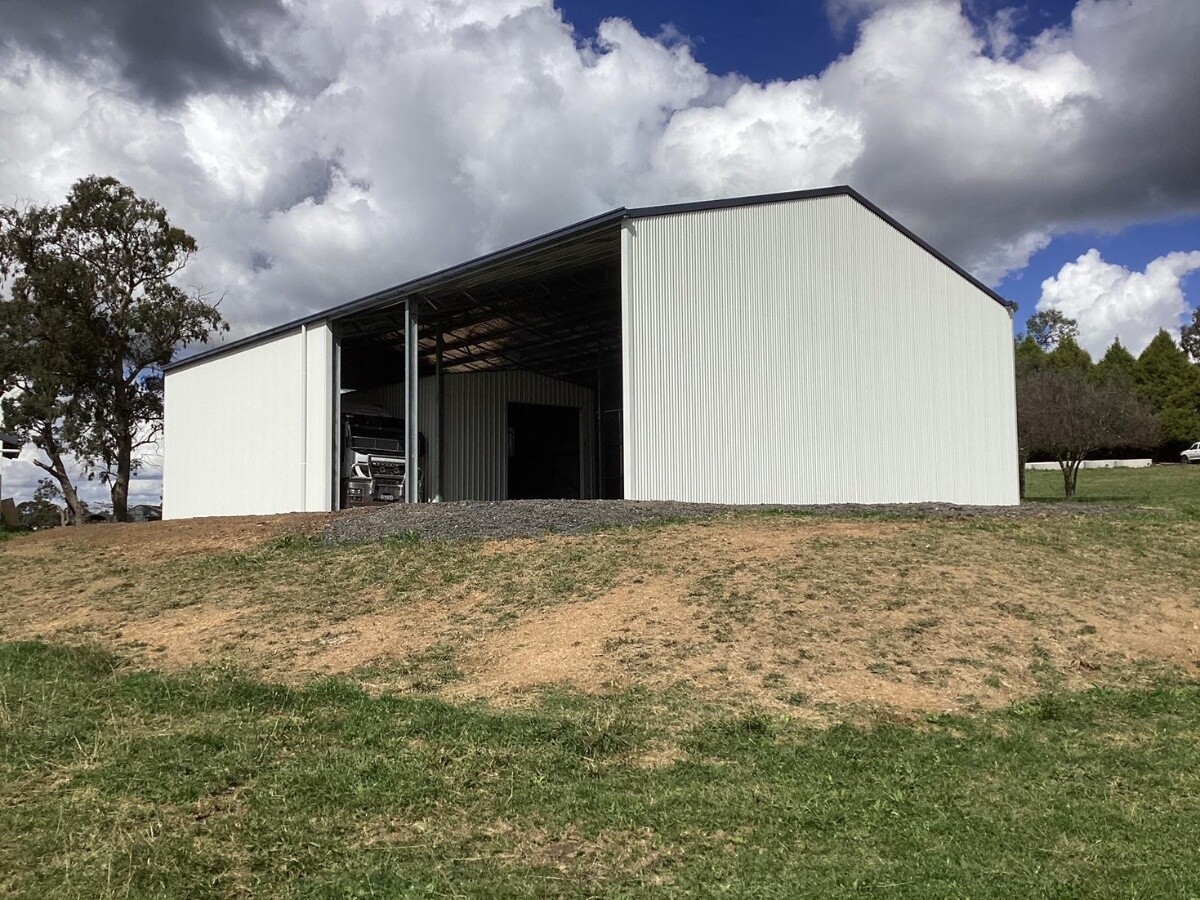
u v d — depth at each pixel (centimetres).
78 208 3666
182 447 2766
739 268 1689
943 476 1958
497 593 979
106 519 3934
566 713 642
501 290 2102
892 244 1914
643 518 1277
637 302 1577
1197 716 657
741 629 801
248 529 1518
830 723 630
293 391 2266
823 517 1296
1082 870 423
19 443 3519
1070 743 604
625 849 446
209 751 571
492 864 429
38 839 443
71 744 585
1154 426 3034
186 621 975
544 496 2947
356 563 1170
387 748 581
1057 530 1208
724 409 1650
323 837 454
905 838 457
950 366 2000
